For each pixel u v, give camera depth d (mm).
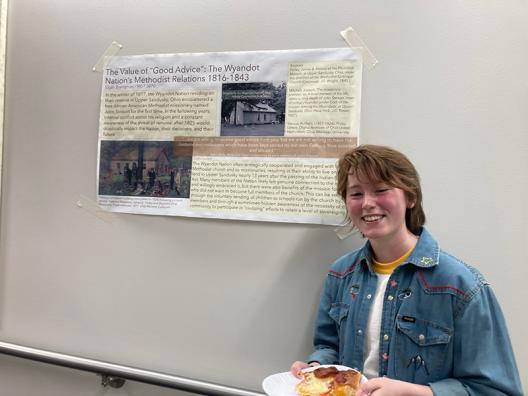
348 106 898
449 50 854
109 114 1032
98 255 1043
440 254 723
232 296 967
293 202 928
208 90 976
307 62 919
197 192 980
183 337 993
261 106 945
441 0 856
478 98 843
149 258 1014
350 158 733
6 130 1102
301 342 928
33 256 1085
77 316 1057
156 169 1006
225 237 970
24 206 1091
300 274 929
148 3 1013
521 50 827
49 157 1074
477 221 845
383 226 706
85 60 1052
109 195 1033
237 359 963
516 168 831
